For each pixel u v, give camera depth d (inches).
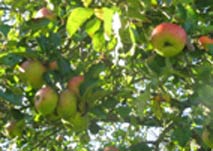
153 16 112.5
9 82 125.2
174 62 112.3
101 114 108.3
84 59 137.7
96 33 108.3
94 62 132.9
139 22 109.3
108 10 90.0
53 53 112.0
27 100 126.1
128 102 150.5
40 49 111.7
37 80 110.8
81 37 122.1
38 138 177.3
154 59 111.1
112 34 107.3
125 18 101.2
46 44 111.9
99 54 137.2
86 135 187.0
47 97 106.9
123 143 202.2
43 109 108.3
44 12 126.1
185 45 109.5
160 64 109.8
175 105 139.6
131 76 145.3
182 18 108.9
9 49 117.2
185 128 122.0
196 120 120.0
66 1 140.0
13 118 125.6
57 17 130.6
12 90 118.0
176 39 106.6
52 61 111.5
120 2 111.5
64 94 107.0
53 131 177.3
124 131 203.9
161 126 157.1
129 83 145.3
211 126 119.0
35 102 109.4
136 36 99.9
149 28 111.9
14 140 176.7
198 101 116.8
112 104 109.7
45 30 120.0
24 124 132.9
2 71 123.6
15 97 116.0
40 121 133.3
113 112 149.2
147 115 165.9
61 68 109.2
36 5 162.6
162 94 141.1
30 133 171.5
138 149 135.7
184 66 117.2
